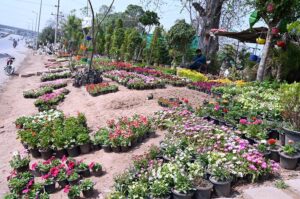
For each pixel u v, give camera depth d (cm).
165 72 1870
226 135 695
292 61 1487
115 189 569
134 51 2647
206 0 2258
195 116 886
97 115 1075
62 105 1320
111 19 4759
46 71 2430
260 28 1738
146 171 573
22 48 7594
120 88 1425
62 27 5528
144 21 2545
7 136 1000
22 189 604
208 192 515
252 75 1758
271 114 870
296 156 600
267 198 490
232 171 546
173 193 512
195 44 2588
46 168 673
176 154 625
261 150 634
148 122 845
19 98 1584
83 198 586
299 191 511
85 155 776
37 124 932
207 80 1606
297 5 1199
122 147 750
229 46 2655
